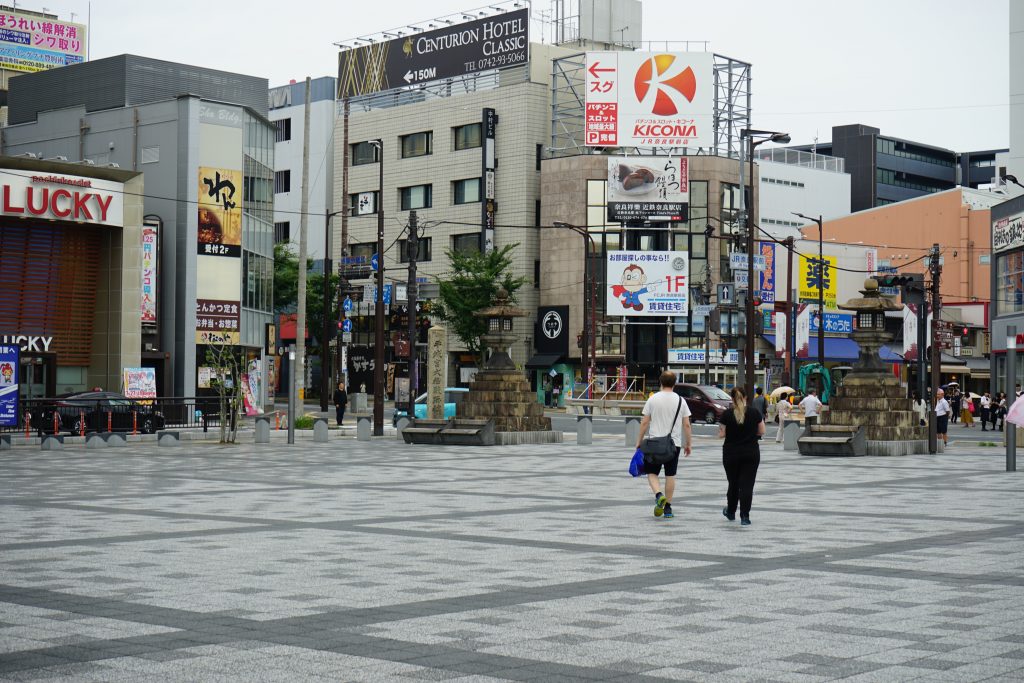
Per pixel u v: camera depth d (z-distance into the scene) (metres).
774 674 7.21
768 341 75.38
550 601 9.70
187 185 51.59
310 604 9.55
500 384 37.25
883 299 32.91
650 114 75.62
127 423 39.09
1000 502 18.53
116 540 13.51
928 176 129.75
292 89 94.81
